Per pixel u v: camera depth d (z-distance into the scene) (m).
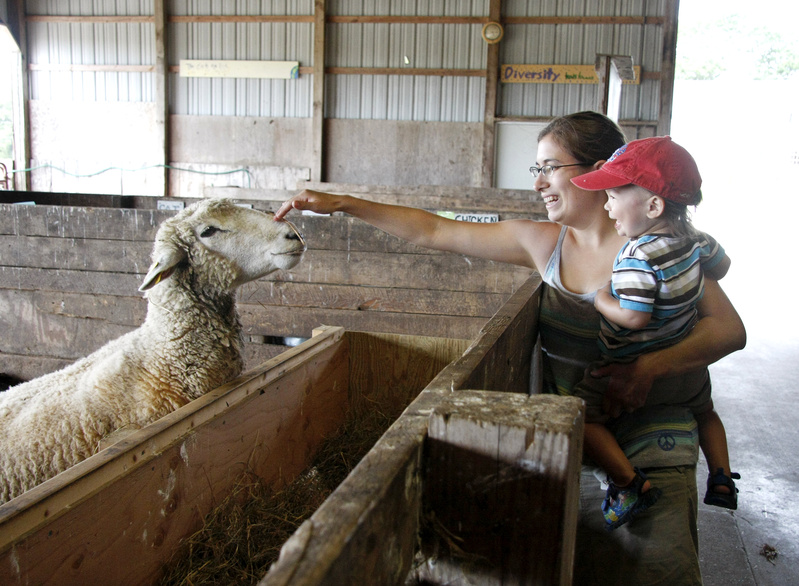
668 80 11.91
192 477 1.74
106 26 13.34
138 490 1.52
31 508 1.21
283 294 3.81
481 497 0.79
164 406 2.26
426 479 0.81
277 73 12.95
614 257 1.80
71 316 4.04
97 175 13.73
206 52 13.16
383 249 3.66
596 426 1.60
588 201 1.78
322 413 2.66
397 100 12.79
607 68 8.45
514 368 1.63
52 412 2.08
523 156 12.67
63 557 1.30
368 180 13.08
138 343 2.35
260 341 3.96
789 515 3.27
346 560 0.56
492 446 0.77
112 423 2.14
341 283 3.74
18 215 3.97
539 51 12.31
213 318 2.43
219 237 2.38
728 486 1.76
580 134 1.74
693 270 1.54
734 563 2.85
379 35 12.66
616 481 1.54
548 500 0.76
